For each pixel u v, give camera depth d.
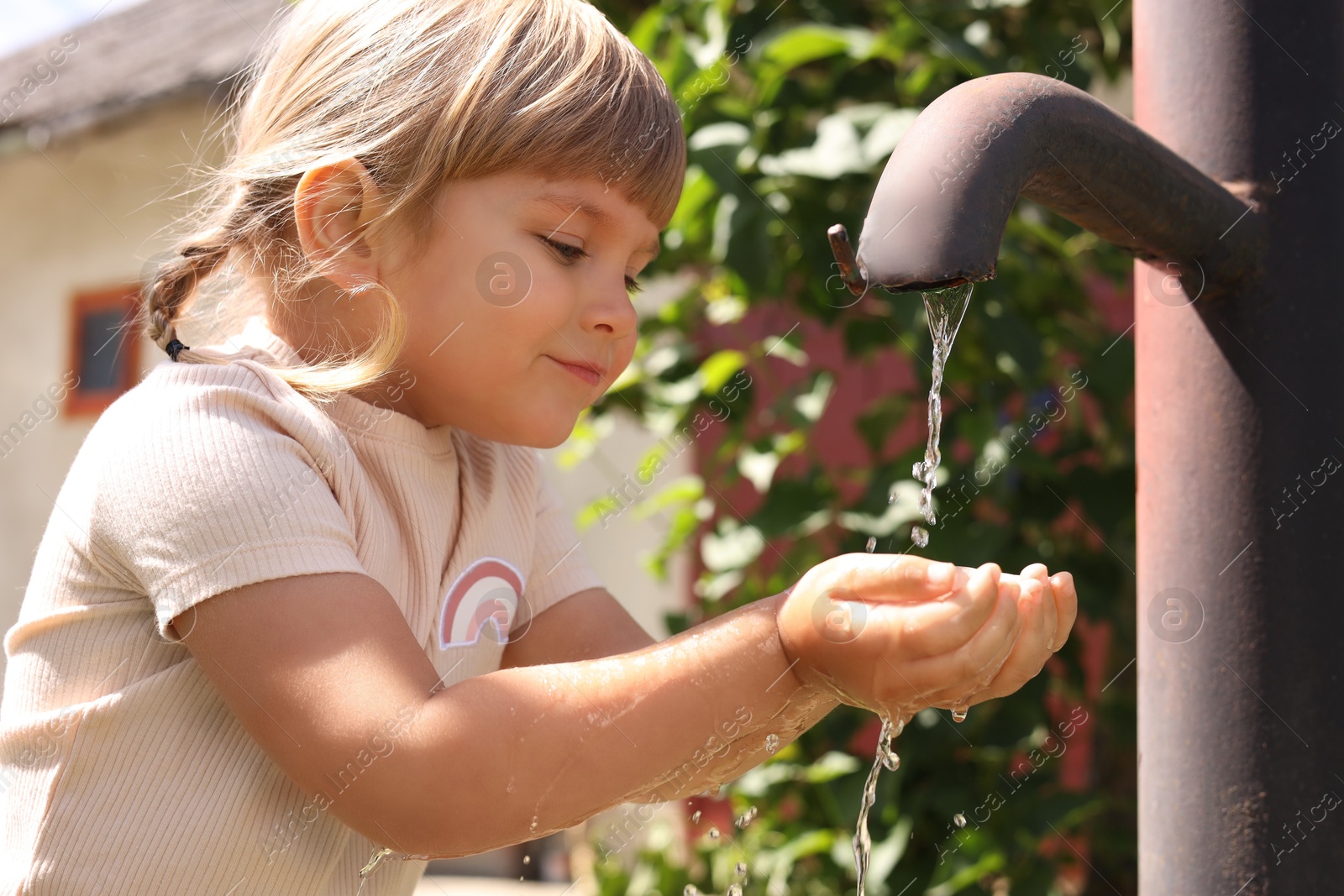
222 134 1.16
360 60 0.92
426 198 0.87
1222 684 0.75
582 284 0.89
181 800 0.81
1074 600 0.74
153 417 0.81
